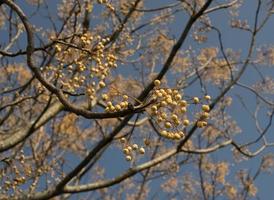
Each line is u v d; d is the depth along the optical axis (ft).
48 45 14.48
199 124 10.07
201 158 28.66
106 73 13.05
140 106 10.07
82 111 10.94
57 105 24.84
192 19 24.97
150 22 31.12
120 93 10.62
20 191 20.54
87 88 12.89
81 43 14.19
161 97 9.87
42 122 23.90
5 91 22.65
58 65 14.73
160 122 9.91
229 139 29.01
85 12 24.86
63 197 27.27
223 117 29.99
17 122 25.79
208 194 29.43
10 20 25.44
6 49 25.43
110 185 23.93
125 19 26.99
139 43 30.76
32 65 11.97
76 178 26.76
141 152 10.69
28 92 24.56
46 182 23.03
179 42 24.41
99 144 23.11
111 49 23.06
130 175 24.49
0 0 13.62
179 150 26.30
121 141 10.82
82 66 13.62
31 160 25.35
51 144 25.16
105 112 10.53
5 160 19.67
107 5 16.65
